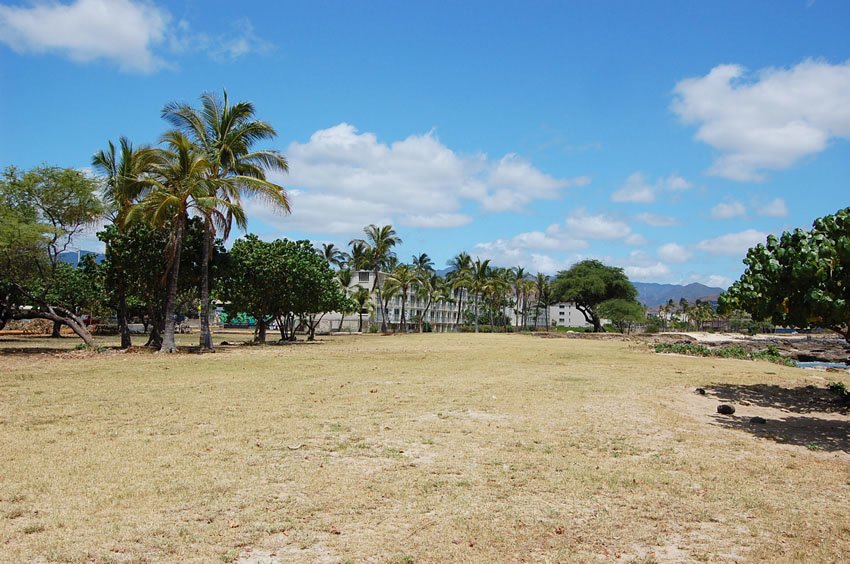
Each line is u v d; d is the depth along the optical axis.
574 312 136.25
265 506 5.84
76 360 22.19
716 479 7.12
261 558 4.70
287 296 37.06
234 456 7.74
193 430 9.34
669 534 5.41
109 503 5.84
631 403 12.76
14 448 7.99
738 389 16.12
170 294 26.55
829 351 45.62
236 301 35.94
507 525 5.50
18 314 28.06
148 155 25.23
